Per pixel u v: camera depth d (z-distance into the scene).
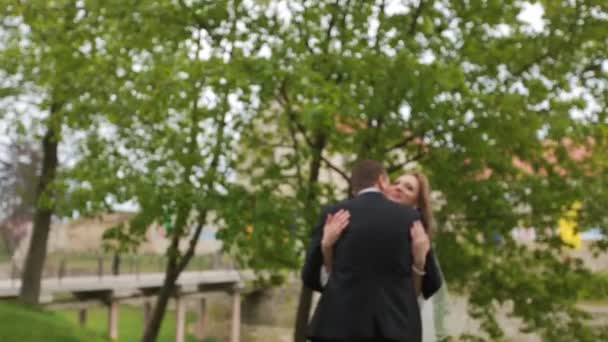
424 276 4.34
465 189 11.39
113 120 11.39
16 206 33.94
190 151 11.48
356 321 4.10
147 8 11.44
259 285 13.22
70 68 11.98
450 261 11.43
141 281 34.38
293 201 11.24
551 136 10.80
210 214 12.50
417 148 11.75
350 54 10.50
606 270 14.51
